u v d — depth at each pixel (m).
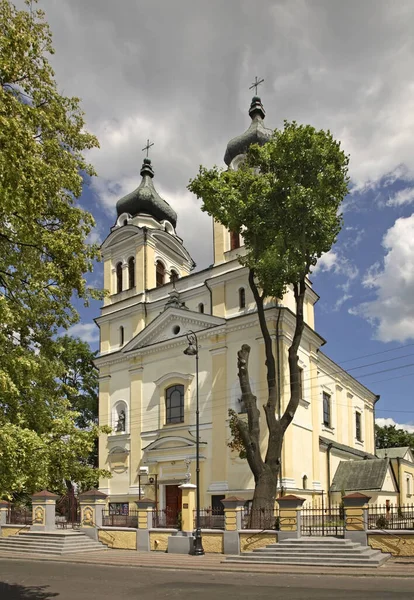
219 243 39.00
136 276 43.16
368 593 14.97
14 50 13.26
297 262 27.58
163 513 31.11
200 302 39.12
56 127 15.34
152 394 38.91
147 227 44.06
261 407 33.38
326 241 28.44
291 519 23.28
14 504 33.62
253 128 40.78
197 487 25.77
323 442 38.28
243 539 24.39
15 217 13.55
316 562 20.73
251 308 35.84
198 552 24.98
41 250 14.68
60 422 14.45
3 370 12.82
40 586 17.89
